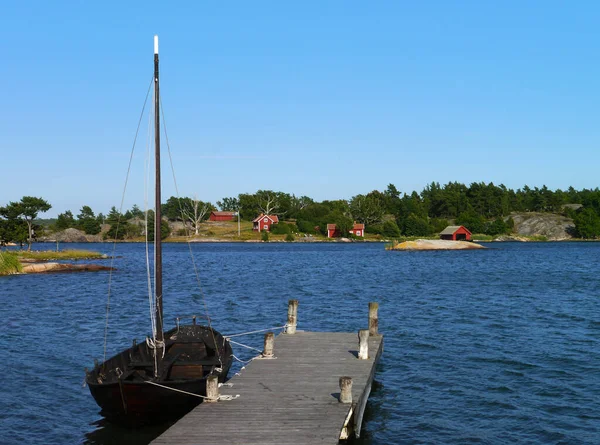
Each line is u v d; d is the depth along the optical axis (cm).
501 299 4634
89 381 1694
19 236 9969
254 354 2780
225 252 13512
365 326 3519
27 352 2747
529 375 2308
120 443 1655
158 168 2009
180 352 2228
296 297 4947
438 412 1905
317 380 1836
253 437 1329
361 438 1689
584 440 1664
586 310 3988
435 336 3089
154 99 2016
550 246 16400
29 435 1716
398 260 10125
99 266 8038
